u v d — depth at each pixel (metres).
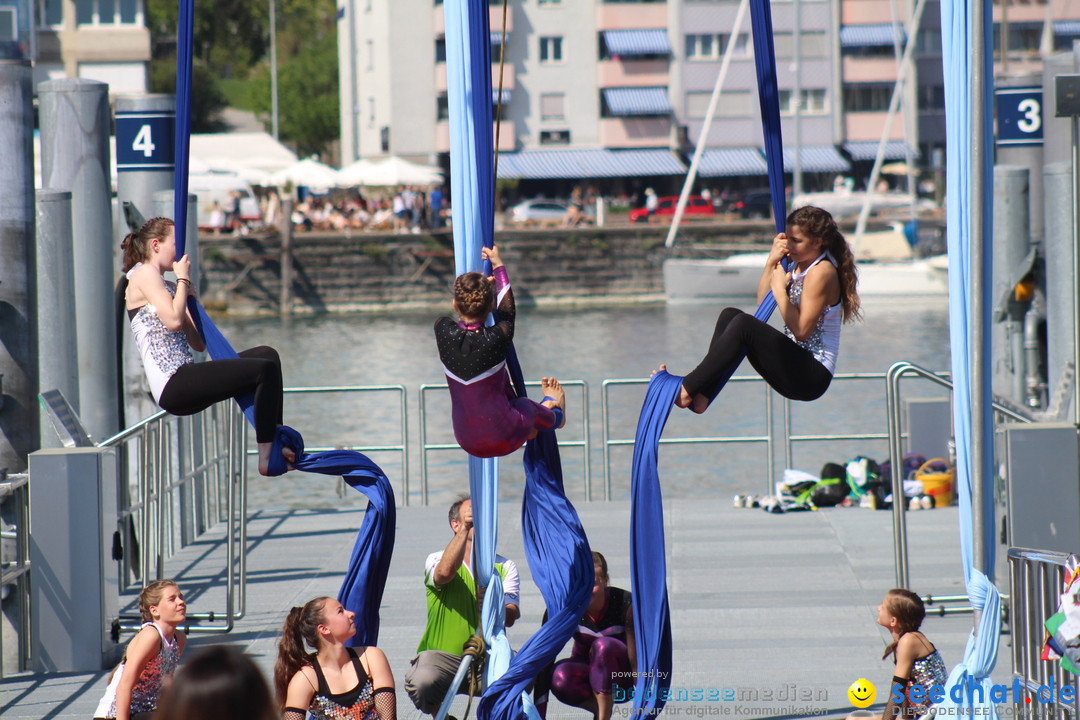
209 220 179.50
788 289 18.92
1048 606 20.12
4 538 27.91
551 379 20.23
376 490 20.77
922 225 180.50
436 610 21.91
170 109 40.03
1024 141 47.25
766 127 21.17
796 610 30.20
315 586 33.31
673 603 31.12
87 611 27.36
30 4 36.81
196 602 32.06
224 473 44.81
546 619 20.28
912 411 44.06
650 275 184.25
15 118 29.64
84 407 37.62
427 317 170.88
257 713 8.79
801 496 42.44
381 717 17.95
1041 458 27.72
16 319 29.88
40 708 24.67
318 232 177.00
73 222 37.19
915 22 162.25
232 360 19.03
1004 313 43.31
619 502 44.19
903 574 28.25
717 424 81.44
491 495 20.81
